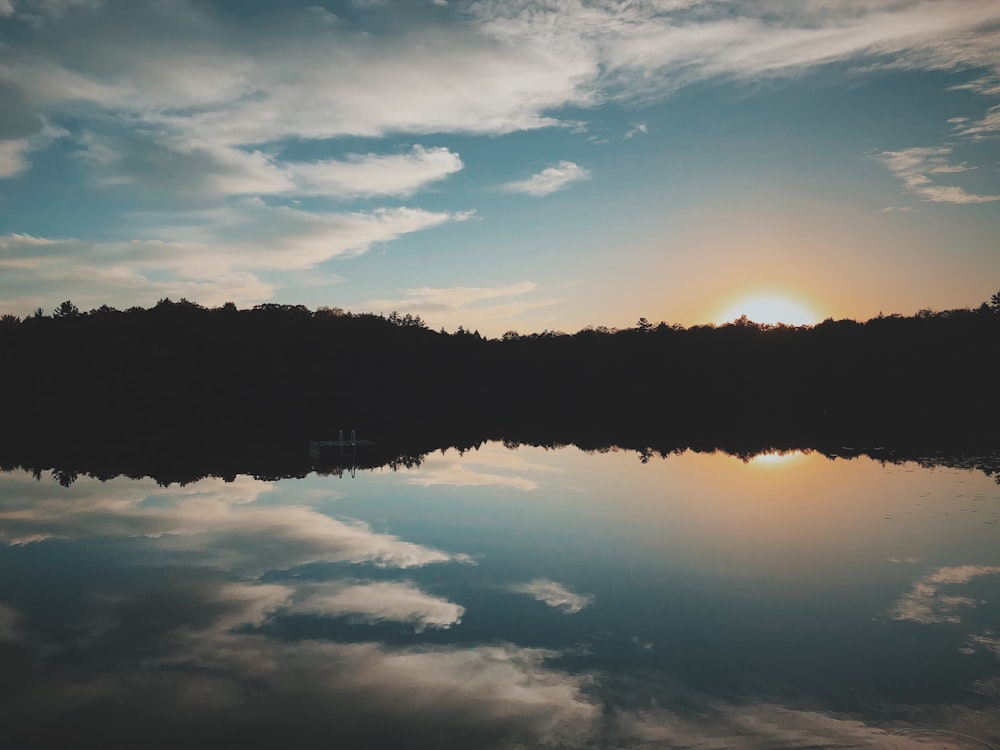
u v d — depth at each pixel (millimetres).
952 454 46500
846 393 110625
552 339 153500
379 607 17000
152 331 116062
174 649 14461
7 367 101750
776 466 42094
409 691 12484
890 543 22906
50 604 17344
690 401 116062
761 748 10523
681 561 20969
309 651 14320
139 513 28594
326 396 110625
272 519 27406
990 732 10961
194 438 62156
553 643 14664
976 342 106688
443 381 127750
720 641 14758
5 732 11141
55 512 28781
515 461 46344
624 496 32312
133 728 11250
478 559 21391
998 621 15812
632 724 11258
